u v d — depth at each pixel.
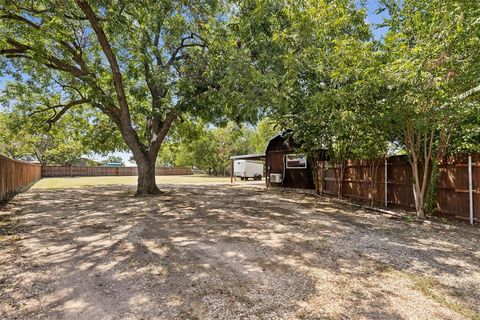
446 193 6.33
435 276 3.16
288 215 6.89
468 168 5.83
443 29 4.91
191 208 7.86
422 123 5.61
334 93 6.45
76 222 5.97
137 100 11.03
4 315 2.33
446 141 6.26
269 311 2.39
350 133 8.07
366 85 5.70
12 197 10.48
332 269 3.35
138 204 8.59
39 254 3.88
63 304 2.52
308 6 6.60
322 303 2.53
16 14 7.46
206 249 4.11
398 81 5.31
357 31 7.54
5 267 3.40
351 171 9.95
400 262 3.60
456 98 5.12
